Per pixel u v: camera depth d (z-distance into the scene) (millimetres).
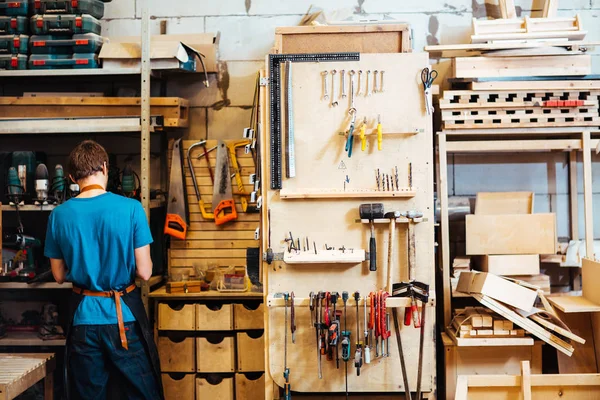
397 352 3266
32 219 4152
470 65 3656
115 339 3053
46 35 3746
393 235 3217
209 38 4027
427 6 4020
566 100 3615
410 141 3242
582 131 3619
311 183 3258
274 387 3439
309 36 3406
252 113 3965
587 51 4047
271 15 4074
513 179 4043
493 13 3996
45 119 3748
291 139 3242
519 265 3617
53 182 3768
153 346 3193
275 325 3285
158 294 3682
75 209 3061
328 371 3273
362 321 3264
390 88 3236
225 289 3695
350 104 3246
